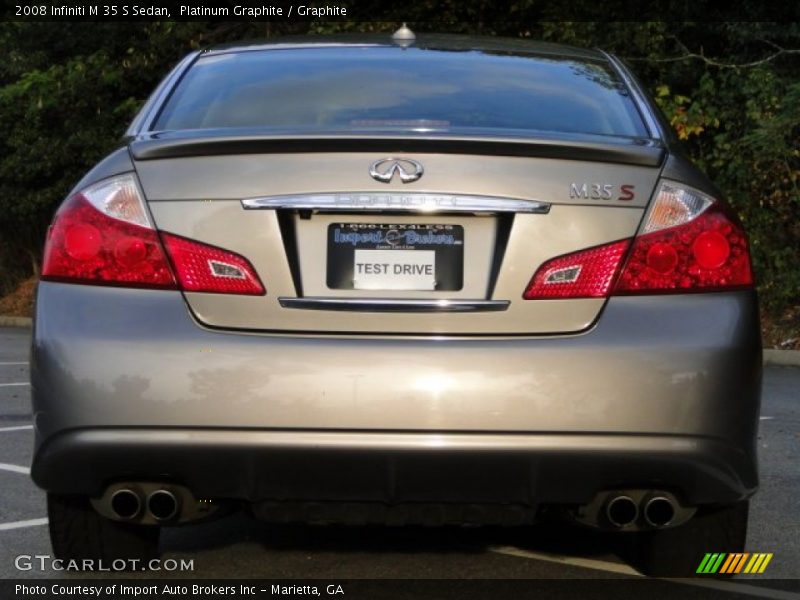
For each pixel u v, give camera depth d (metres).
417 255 3.62
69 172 24.73
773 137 14.81
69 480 3.64
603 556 4.68
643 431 3.51
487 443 3.47
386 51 4.54
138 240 3.63
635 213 3.64
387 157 3.63
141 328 3.57
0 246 27.77
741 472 3.63
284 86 4.25
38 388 3.62
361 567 4.53
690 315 3.59
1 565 4.55
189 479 3.58
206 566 4.52
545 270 3.59
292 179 3.62
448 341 3.54
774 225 15.80
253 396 3.49
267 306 3.57
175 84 4.38
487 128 3.83
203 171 3.66
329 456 3.48
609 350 3.52
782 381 11.64
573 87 4.33
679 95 17.42
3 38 25.59
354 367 3.49
